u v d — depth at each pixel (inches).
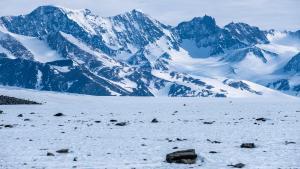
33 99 7263.8
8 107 5713.6
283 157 1875.0
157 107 6338.6
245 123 3390.7
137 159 1856.5
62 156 1924.2
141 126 3221.0
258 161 1792.6
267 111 5088.6
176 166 1715.1
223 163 1759.4
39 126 3211.1
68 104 7003.0
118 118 4084.6
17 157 1902.1
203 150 2058.3
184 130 2935.5
